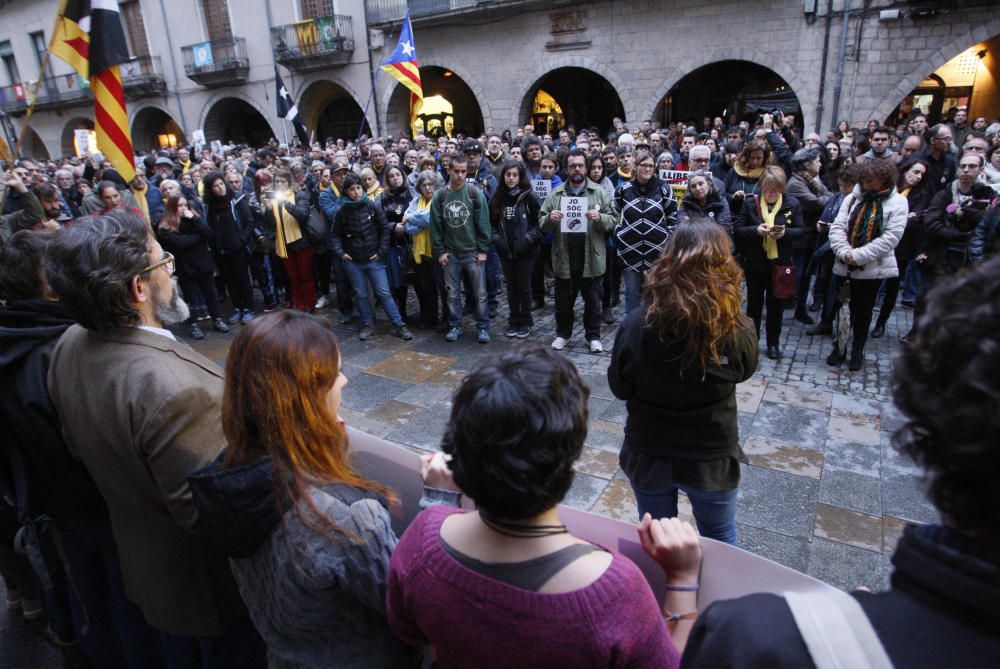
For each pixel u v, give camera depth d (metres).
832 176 6.37
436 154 9.45
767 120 8.51
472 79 16.47
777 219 4.43
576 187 4.89
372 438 1.57
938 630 0.49
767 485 3.24
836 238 4.37
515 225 5.27
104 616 1.97
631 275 4.86
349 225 5.43
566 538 0.87
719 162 6.64
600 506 3.14
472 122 20.59
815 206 5.44
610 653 0.79
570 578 0.82
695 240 1.76
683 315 1.73
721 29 13.16
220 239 6.02
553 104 18.94
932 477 0.55
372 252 5.49
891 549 2.76
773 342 4.80
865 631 0.51
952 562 0.49
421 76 18.58
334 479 1.13
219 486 1.09
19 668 2.28
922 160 5.49
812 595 0.59
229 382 1.15
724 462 1.95
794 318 5.84
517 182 5.19
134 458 1.33
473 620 0.84
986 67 14.16
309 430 1.11
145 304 1.45
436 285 5.90
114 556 1.76
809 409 4.03
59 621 2.13
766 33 12.75
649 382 1.90
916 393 0.56
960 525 0.52
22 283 1.65
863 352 4.82
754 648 0.55
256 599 1.20
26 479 1.72
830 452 3.53
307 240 6.19
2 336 1.55
